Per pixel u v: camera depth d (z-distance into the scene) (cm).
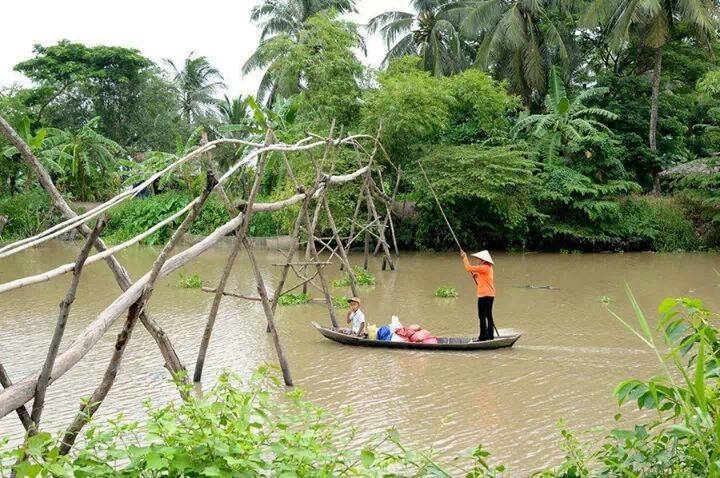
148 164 1677
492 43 3619
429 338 1412
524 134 3616
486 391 1109
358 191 2988
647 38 3306
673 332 469
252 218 3597
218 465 418
